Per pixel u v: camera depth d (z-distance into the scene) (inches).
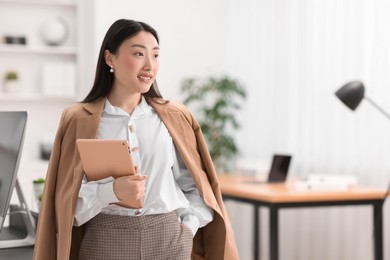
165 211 82.9
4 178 89.7
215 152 227.0
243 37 238.7
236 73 240.8
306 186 169.5
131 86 83.2
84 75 234.7
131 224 80.7
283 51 225.3
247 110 237.9
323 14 211.6
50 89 233.3
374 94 193.9
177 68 245.6
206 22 248.5
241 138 240.8
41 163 224.7
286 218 225.1
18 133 89.0
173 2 245.0
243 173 207.6
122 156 76.4
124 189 76.8
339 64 207.3
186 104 229.3
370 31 197.2
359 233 201.6
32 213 110.4
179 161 89.2
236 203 240.2
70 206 79.9
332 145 209.0
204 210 88.1
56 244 85.4
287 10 224.1
